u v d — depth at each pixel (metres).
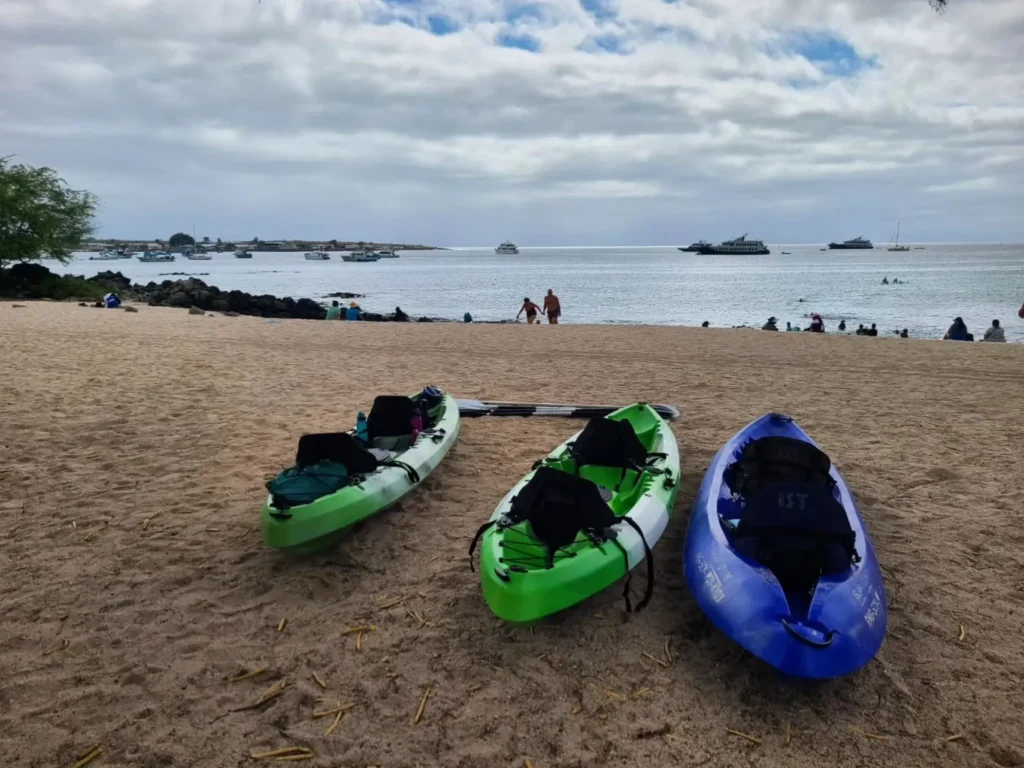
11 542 5.98
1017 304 43.81
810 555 4.66
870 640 4.08
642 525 5.20
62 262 36.97
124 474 7.55
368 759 3.68
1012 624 4.78
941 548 5.83
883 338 19.12
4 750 3.70
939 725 3.89
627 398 11.22
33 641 4.64
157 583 5.38
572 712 4.01
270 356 15.34
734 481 6.21
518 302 47.88
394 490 6.15
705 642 4.62
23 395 10.77
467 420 9.64
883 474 7.52
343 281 78.06
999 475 7.46
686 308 42.16
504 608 4.38
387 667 4.41
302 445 6.06
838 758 3.67
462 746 3.76
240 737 3.82
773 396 11.33
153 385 11.76
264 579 5.45
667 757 3.68
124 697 4.12
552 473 5.19
